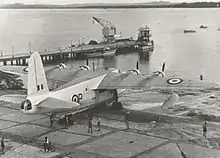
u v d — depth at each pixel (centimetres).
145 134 3956
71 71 5641
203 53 12412
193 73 8844
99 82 4747
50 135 3978
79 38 17200
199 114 4731
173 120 4481
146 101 5544
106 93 4847
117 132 4038
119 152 3438
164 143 3669
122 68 10012
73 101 4312
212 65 10119
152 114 4772
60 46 14438
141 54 12706
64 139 3834
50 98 3934
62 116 4366
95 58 12088
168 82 4475
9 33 19388
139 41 13675
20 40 16512
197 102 5394
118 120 4509
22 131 4144
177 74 8769
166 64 10525
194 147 3553
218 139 3778
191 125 4262
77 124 4359
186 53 12538
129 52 13362
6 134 4044
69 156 3362
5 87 6575
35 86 3862
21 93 6225
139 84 4572
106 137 3875
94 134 3978
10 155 3422
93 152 3450
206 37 16988
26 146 3659
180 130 4081
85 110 4728
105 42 13912
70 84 4453
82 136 3919
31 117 4722
